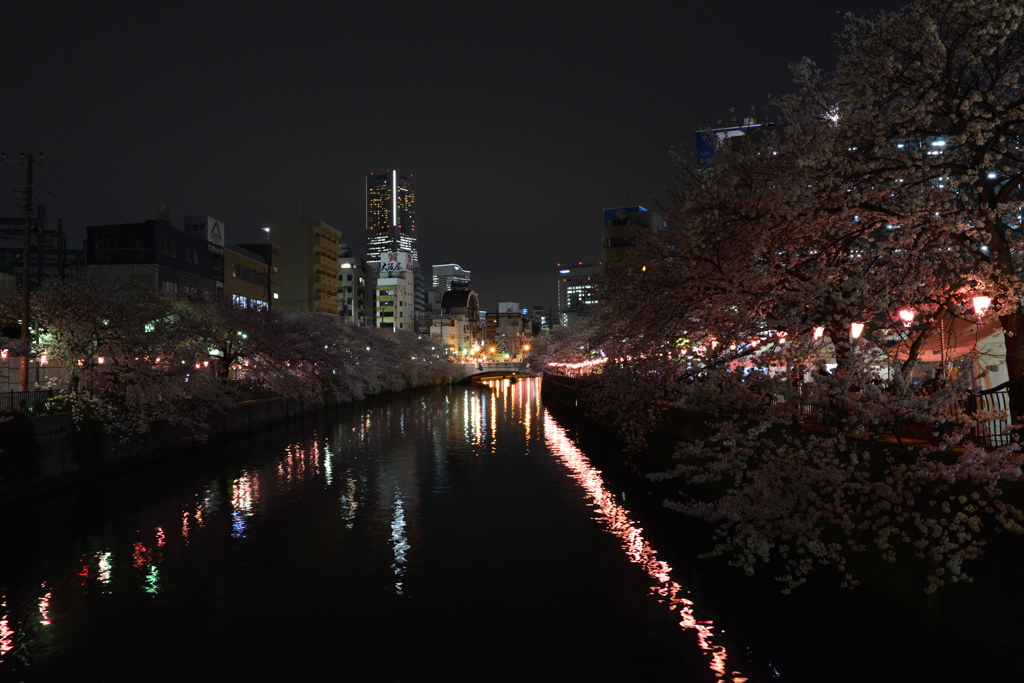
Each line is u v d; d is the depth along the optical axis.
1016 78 12.28
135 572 17.45
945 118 14.02
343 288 125.56
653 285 18.89
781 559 16.98
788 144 13.77
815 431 14.21
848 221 13.74
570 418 59.72
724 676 11.47
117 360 32.16
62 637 13.50
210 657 12.57
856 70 13.98
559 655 12.45
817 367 11.24
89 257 58.09
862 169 13.12
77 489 27.61
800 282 12.74
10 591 16.12
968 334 15.98
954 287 13.48
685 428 24.44
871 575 12.60
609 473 31.36
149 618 14.43
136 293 40.12
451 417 62.81
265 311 54.56
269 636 13.45
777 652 12.18
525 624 13.87
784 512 10.97
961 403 11.77
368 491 27.48
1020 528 8.52
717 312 15.74
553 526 21.48
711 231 15.36
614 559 17.95
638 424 24.25
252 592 15.89
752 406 11.49
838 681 11.04
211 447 40.28
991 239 13.18
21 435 24.59
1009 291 12.18
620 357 23.89
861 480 10.71
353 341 75.94
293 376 54.53
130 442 31.98
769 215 14.02
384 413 67.06
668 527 21.12
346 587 16.16
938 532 9.15
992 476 8.73
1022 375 12.77
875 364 10.95
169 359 34.09
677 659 12.16
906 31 13.13
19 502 24.52
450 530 21.16
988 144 12.68
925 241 13.24
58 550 19.47
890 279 13.10
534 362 103.69
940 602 10.52
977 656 9.71
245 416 47.00
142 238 58.00
